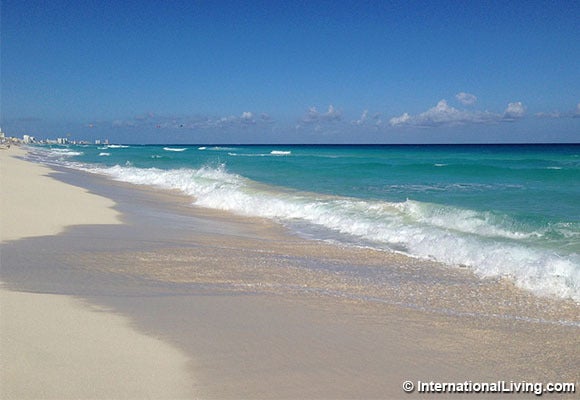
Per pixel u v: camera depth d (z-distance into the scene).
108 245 10.59
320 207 16.67
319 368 4.86
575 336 6.11
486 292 8.09
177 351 5.01
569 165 38.88
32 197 16.64
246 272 8.88
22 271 8.03
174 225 14.13
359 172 33.44
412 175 30.78
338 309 6.89
